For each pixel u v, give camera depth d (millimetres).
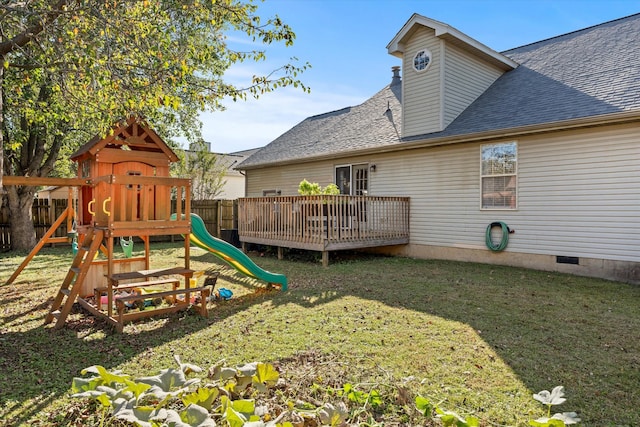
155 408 2049
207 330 4371
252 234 10633
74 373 3264
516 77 10492
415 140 9547
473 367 3359
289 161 12938
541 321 4617
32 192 12039
